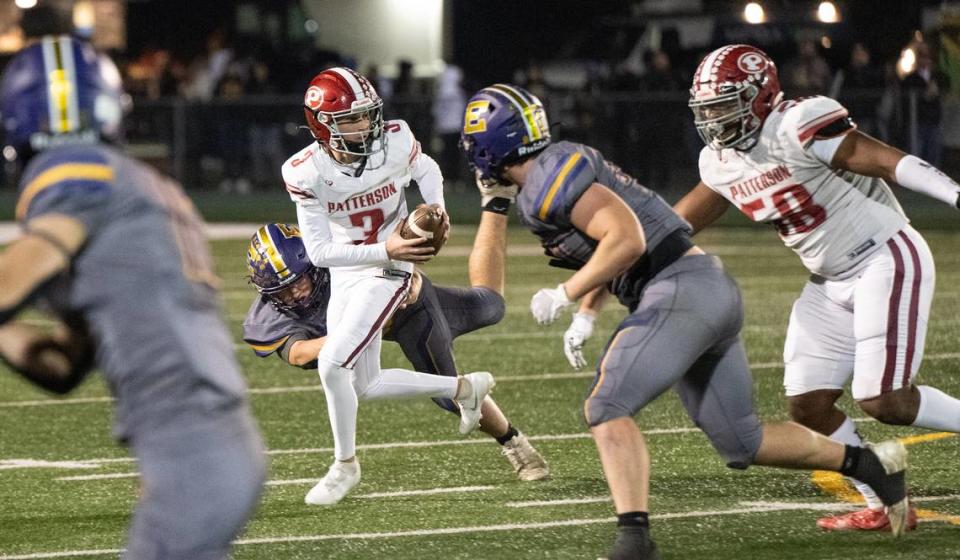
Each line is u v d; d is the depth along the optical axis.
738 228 52.88
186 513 8.88
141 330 8.81
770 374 25.36
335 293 17.09
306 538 15.30
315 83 16.58
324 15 76.56
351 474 16.88
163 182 9.39
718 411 13.90
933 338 28.62
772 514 16.00
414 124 64.88
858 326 15.12
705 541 14.94
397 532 15.48
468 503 16.80
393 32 76.56
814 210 15.12
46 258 8.57
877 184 15.41
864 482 14.32
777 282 37.81
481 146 13.77
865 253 15.14
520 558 14.38
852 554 14.33
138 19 75.12
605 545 14.81
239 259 44.28
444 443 20.34
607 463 13.09
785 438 14.01
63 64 9.25
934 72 57.19
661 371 13.19
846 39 65.44
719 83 14.71
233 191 67.12
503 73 78.44
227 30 74.62
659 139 60.81
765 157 15.03
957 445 19.38
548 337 30.08
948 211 56.75
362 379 17.08
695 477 17.88
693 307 13.33
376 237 17.44
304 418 22.34
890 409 15.14
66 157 8.89
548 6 78.44
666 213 13.77
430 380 17.20
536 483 17.80
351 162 16.80
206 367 8.95
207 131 66.75
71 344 9.67
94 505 16.94
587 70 70.50
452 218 56.72
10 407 23.39
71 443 20.61
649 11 73.69
